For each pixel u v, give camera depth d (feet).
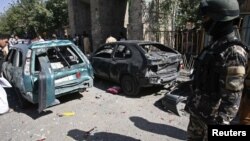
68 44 19.84
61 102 19.43
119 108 17.61
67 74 17.85
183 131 13.61
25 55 17.25
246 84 8.40
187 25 38.04
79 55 19.70
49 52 20.85
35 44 17.75
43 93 15.84
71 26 61.72
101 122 15.23
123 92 21.34
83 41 50.03
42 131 14.30
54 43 18.83
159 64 18.92
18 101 20.11
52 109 17.90
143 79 18.83
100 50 24.22
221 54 5.98
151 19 35.91
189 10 39.19
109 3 49.62
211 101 6.50
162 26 37.40
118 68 20.99
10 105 19.43
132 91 20.21
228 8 5.92
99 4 47.42
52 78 16.33
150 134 13.35
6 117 16.81
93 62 24.38
